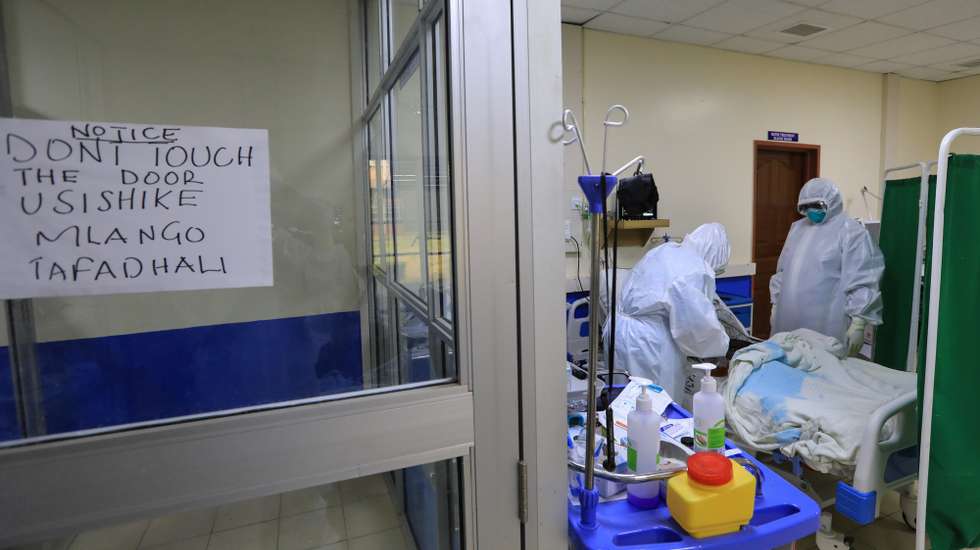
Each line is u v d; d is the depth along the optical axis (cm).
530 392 79
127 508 61
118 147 61
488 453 77
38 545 63
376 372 89
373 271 124
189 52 106
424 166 95
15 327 66
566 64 328
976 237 141
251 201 67
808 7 308
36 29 74
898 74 458
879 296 242
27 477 57
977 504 149
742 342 252
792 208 444
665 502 95
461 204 73
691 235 262
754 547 85
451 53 72
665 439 106
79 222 60
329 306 114
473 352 75
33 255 59
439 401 74
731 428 185
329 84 125
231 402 75
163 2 101
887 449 149
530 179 76
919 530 141
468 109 72
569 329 273
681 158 373
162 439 61
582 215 336
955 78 476
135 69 96
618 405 126
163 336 78
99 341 74
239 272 67
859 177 457
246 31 114
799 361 206
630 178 151
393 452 72
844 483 151
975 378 145
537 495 81
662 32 343
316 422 68
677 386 224
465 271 74
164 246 63
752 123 399
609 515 92
